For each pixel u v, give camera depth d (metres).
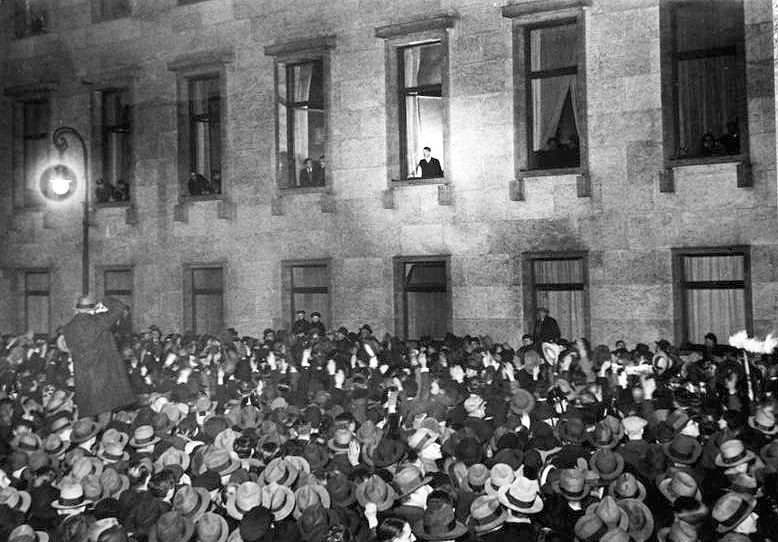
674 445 8.15
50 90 28.62
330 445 9.39
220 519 7.18
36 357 20.19
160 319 26.36
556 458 8.12
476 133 21.20
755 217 18.05
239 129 24.95
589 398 11.17
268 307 24.42
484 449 9.07
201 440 10.14
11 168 29.64
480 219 21.12
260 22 24.53
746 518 6.82
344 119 23.12
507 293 20.73
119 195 27.38
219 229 25.28
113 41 27.30
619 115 19.47
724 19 18.81
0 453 10.23
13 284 29.42
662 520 7.40
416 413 10.80
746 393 12.05
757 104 18.03
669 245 18.91
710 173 18.52
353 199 23.00
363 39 22.86
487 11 21.09
